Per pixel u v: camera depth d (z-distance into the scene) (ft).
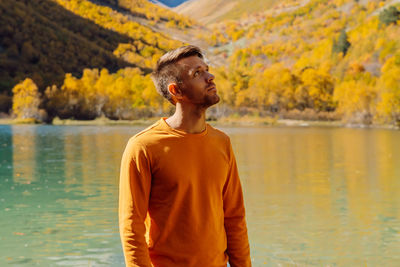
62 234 21.43
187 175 5.61
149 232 5.78
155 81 6.04
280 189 34.99
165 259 5.70
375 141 106.42
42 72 451.12
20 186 36.83
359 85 275.18
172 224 5.66
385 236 20.89
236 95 365.40
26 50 480.64
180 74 5.73
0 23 509.76
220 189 5.95
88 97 341.41
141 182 5.57
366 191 33.88
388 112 245.04
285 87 367.45
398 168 49.29
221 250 5.97
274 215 25.44
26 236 21.12
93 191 34.04
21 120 304.50
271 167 50.93
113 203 29.09
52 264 17.37
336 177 42.09
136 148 5.62
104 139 112.47
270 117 341.00
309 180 40.09
